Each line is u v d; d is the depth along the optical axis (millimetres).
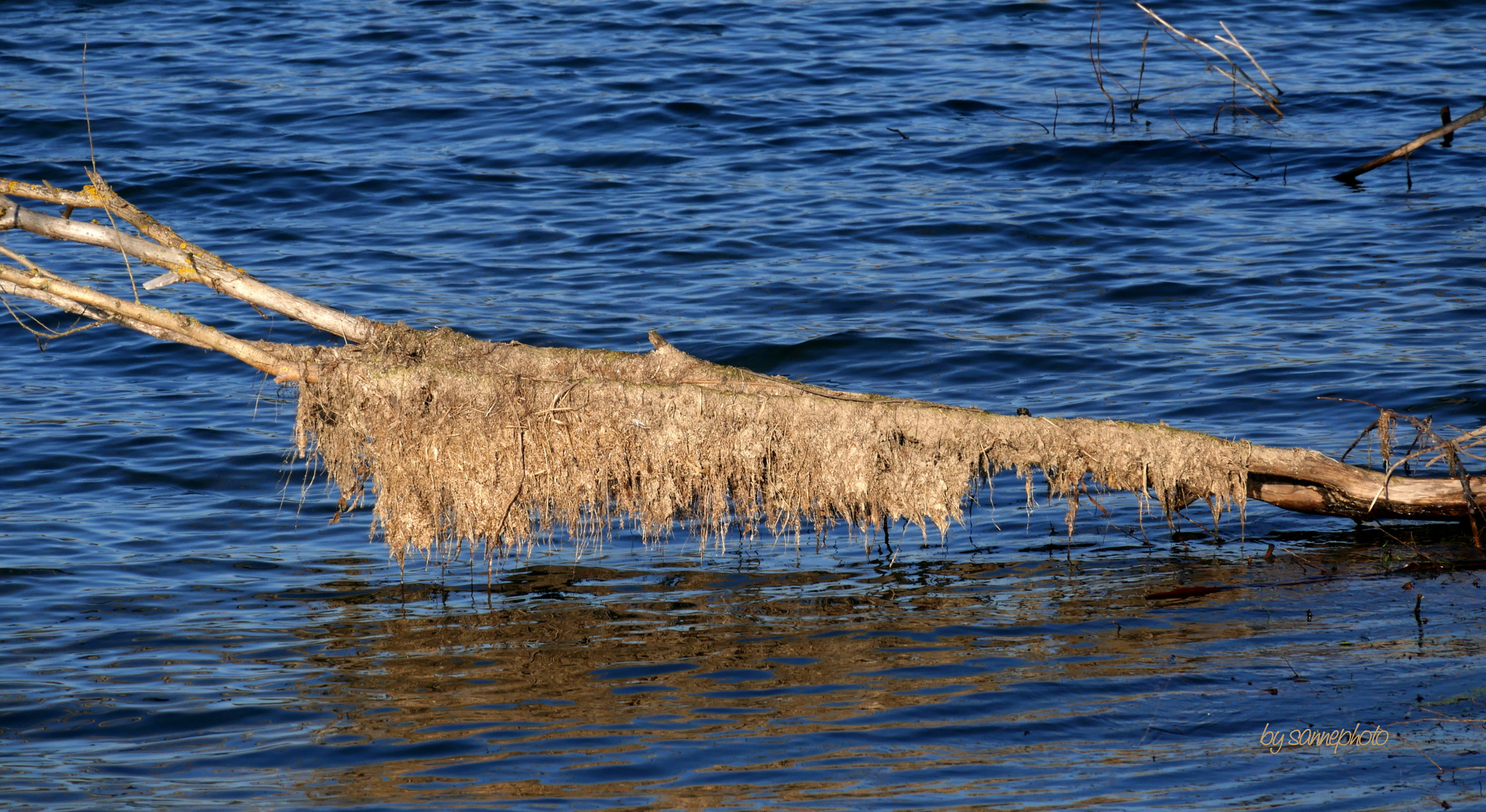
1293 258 48969
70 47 75688
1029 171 59594
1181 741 21203
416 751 21438
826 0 88375
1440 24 80750
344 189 56812
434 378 28484
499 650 25359
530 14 85000
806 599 27766
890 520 32594
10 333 44062
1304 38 79188
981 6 86688
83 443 35969
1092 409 37219
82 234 29844
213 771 21016
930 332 43312
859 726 22000
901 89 70812
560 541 31500
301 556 30359
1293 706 22203
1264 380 38594
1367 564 28953
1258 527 31672
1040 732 21672
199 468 34719
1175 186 57719
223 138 62281
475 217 54281
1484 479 29969
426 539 28625
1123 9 86000
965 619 26484
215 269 30078
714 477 28859
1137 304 45375
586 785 20172
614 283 47625
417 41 78688
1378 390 37312
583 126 65062
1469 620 25453
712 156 61688
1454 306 43500
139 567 29438
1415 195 55375
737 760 20875
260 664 24906
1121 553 30234
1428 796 19172
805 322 44344
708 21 83500
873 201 55938
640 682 23859
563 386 28562
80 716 22891
